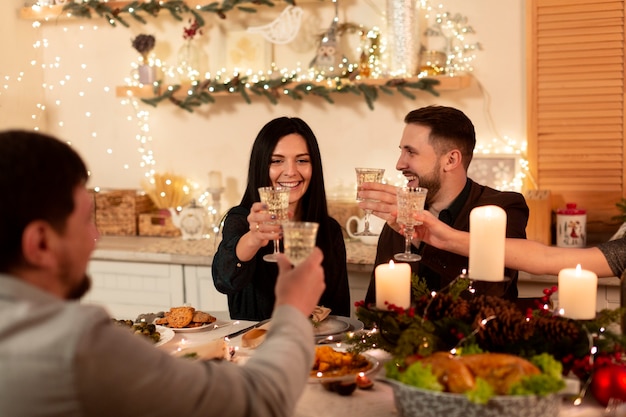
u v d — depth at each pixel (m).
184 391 1.13
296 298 1.34
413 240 2.36
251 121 3.94
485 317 1.54
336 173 3.82
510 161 3.51
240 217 2.45
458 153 2.38
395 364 1.44
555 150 3.45
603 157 3.38
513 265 1.98
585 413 1.45
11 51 4.04
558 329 1.50
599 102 3.36
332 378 1.59
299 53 3.81
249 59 3.87
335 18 3.69
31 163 1.10
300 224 1.52
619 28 3.29
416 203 1.90
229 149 3.99
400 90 3.52
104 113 4.18
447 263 2.24
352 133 3.77
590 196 3.42
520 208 2.39
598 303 2.98
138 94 3.91
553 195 3.47
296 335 1.29
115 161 4.18
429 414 1.35
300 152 2.46
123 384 1.08
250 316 2.48
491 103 3.56
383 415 1.47
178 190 3.91
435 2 3.58
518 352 1.50
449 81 3.44
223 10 3.75
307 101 3.83
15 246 1.11
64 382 1.04
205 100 3.82
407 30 3.50
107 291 3.63
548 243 3.29
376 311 1.63
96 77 4.16
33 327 1.07
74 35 4.17
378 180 2.21
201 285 3.47
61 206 1.13
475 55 3.55
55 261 1.14
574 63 3.37
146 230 3.92
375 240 3.44
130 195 3.92
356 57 3.72
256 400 1.20
